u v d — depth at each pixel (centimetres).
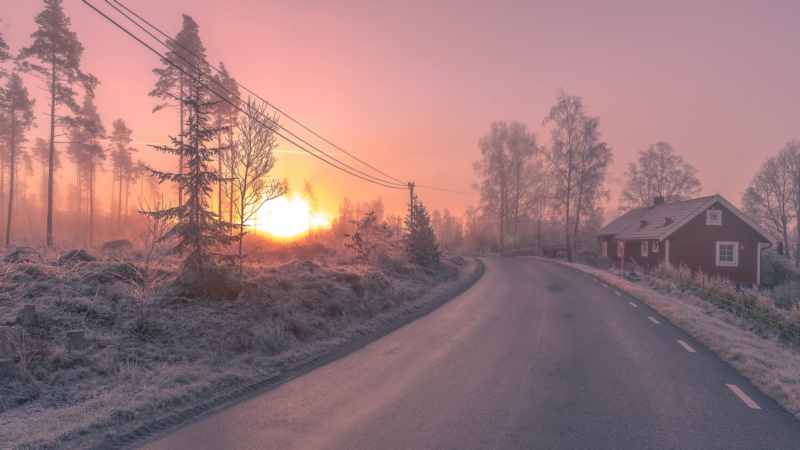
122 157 6888
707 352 974
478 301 1891
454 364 875
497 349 1005
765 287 3684
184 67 3619
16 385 629
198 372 767
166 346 870
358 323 1310
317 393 703
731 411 610
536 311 1598
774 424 562
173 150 1160
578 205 4981
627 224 5297
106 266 1127
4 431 525
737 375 792
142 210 1080
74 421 562
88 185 7644
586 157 4953
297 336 1093
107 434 534
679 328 1270
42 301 901
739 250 3834
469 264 4538
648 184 6656
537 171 6550
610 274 3403
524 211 6744
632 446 497
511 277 3080
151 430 554
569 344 1056
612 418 584
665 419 580
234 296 1136
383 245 2805
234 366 841
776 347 1180
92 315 896
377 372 826
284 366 875
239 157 1659
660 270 3231
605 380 761
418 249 2978
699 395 679
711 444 502
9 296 889
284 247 2717
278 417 597
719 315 1725
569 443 506
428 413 606
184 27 3647
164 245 1084
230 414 610
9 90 4166
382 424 568
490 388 718
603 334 1180
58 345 761
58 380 677
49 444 502
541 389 711
